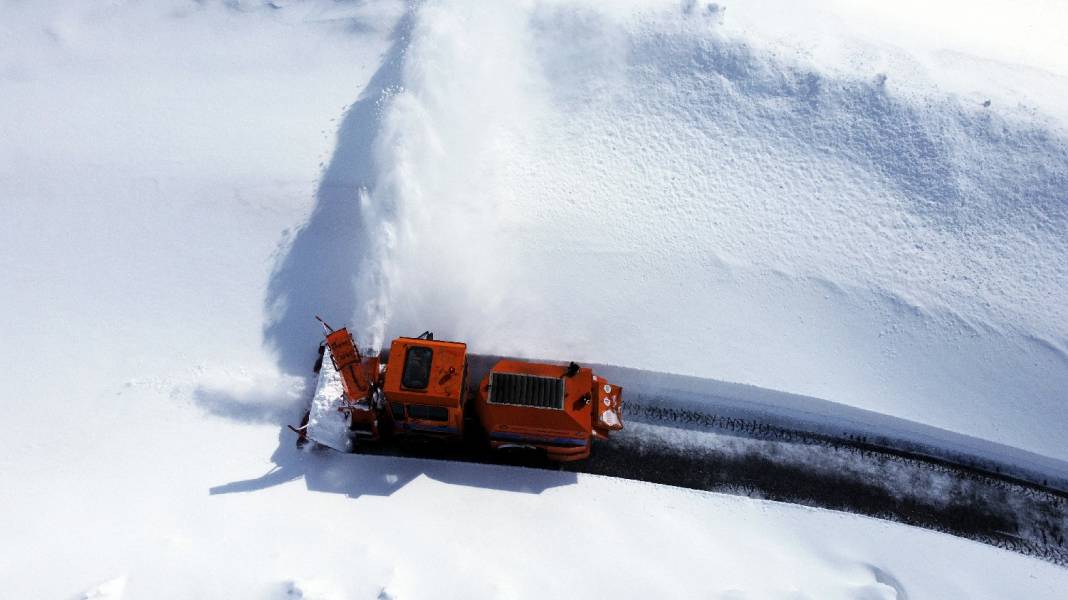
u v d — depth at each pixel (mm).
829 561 13195
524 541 13039
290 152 16375
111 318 14875
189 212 15914
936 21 18859
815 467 14312
